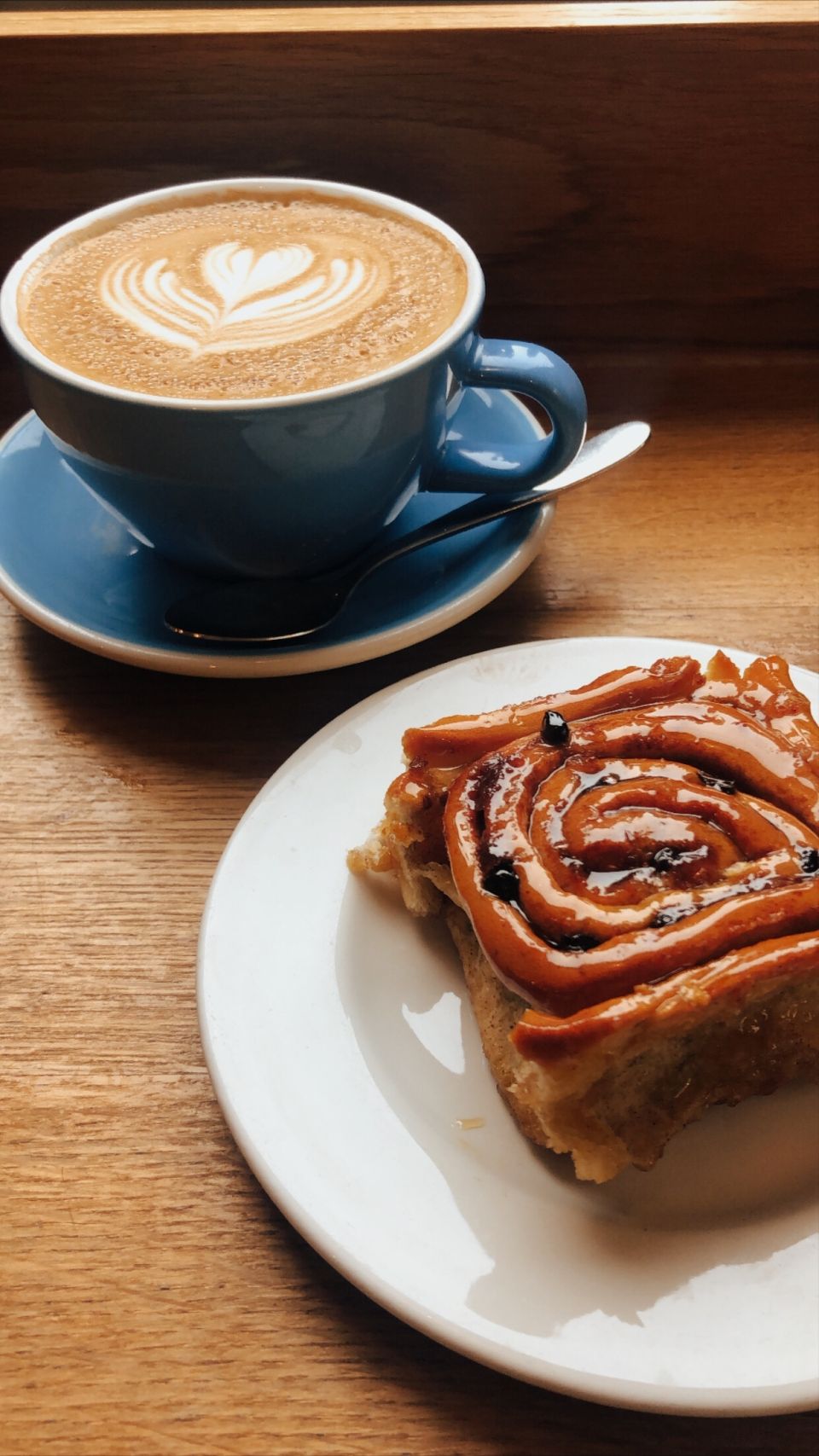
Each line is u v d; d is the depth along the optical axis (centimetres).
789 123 48
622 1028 31
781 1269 31
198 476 38
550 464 42
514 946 32
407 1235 31
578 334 52
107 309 41
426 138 48
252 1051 33
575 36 46
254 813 37
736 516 46
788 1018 33
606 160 49
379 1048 34
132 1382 31
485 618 43
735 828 33
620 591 44
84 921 37
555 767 35
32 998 36
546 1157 32
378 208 44
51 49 46
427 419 40
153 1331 31
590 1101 32
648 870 33
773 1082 34
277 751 40
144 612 41
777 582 44
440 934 36
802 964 32
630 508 46
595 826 33
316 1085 33
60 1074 34
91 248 43
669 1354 29
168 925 37
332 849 36
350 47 46
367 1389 31
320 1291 32
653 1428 30
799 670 39
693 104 47
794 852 33
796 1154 33
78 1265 32
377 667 42
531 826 34
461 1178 32
